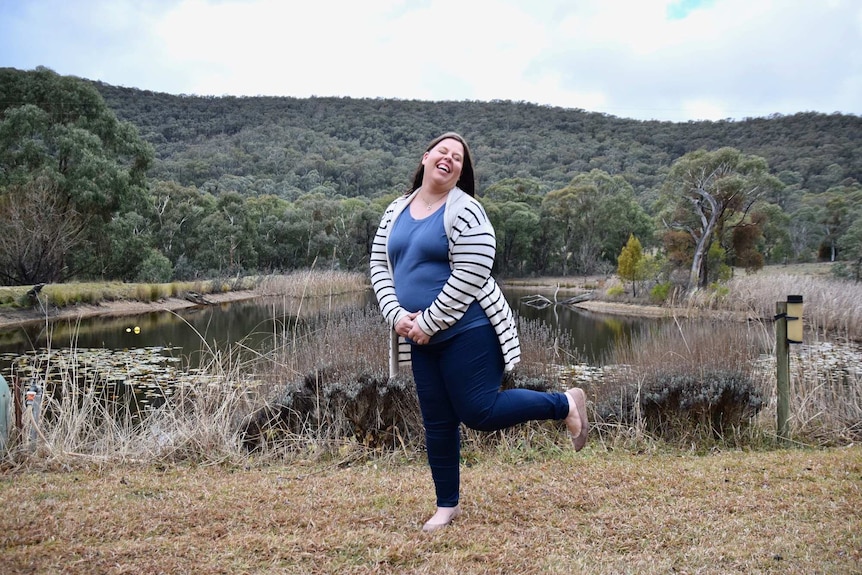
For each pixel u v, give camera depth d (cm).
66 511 246
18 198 2133
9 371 813
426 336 221
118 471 338
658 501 275
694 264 2356
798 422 473
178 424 407
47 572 185
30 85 2489
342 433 405
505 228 5069
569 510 262
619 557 211
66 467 343
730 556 212
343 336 472
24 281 2117
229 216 3597
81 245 2366
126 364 897
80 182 2302
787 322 440
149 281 2602
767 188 2550
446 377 226
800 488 291
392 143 11981
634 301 2420
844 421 486
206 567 193
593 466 345
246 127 11662
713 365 463
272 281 2597
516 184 6278
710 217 2522
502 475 321
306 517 242
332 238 3947
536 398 232
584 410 243
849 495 279
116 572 187
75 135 2381
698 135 11031
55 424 398
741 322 648
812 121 10319
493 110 13412
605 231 5394
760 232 2575
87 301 1872
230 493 278
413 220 238
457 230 223
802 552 215
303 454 385
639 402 444
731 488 294
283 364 463
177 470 345
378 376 403
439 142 238
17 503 256
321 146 10544
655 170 9688
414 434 405
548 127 12569
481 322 223
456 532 230
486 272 219
